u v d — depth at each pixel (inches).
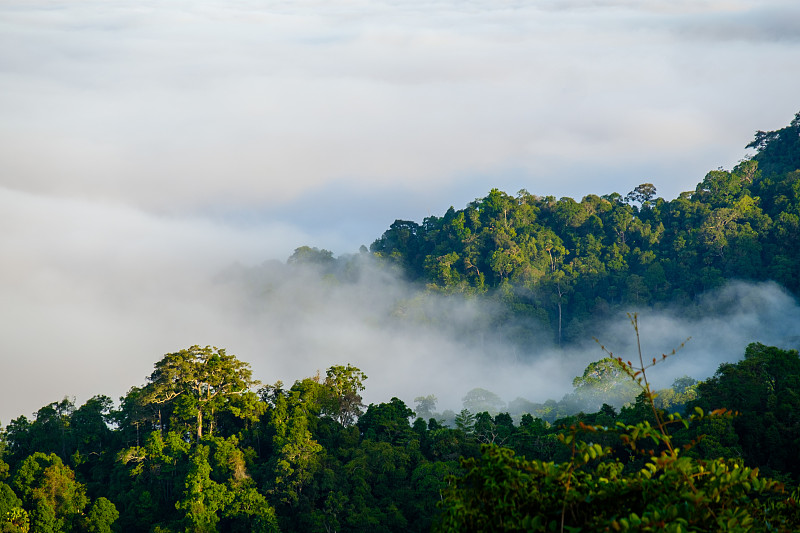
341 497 2650.1
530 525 664.4
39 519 2635.3
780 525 692.1
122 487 2960.1
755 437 2532.0
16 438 3270.2
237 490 2716.5
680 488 652.7
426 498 2684.5
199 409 3078.2
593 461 2482.8
